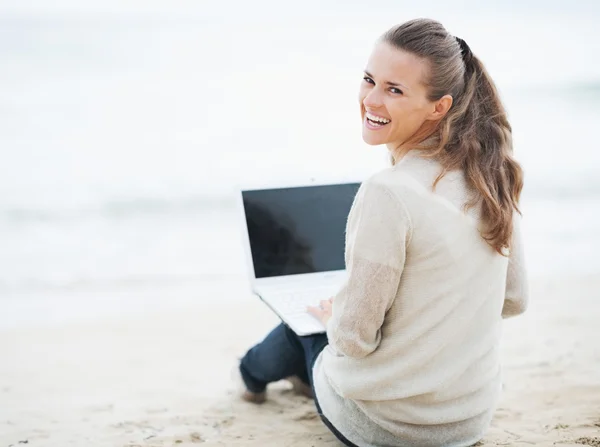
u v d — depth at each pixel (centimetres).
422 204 184
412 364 194
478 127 195
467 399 206
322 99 1628
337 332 192
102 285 648
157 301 587
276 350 277
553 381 321
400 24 193
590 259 682
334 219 271
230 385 335
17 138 1301
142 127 1416
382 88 193
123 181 1116
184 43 1836
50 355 414
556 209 927
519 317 461
